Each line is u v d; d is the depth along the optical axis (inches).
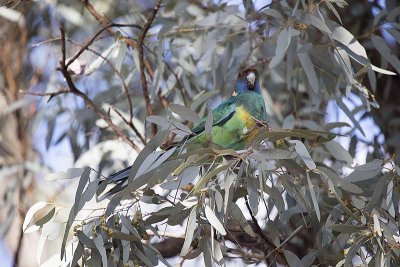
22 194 440.5
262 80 433.4
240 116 331.9
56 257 276.2
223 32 392.8
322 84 366.0
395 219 283.0
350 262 264.5
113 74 445.1
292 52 347.6
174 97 409.7
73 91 362.0
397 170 277.9
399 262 269.3
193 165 268.5
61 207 280.8
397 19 413.1
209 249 267.7
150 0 463.2
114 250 268.7
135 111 425.1
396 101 449.1
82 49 351.9
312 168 260.5
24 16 458.9
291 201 336.2
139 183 265.7
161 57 371.9
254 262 327.0
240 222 275.3
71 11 452.8
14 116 460.4
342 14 445.7
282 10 368.5
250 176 267.0
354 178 283.7
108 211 267.0
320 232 288.4
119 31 370.3
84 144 426.9
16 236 464.4
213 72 389.1
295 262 281.1
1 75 462.3
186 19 422.6
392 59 364.8
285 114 410.0
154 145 268.4
